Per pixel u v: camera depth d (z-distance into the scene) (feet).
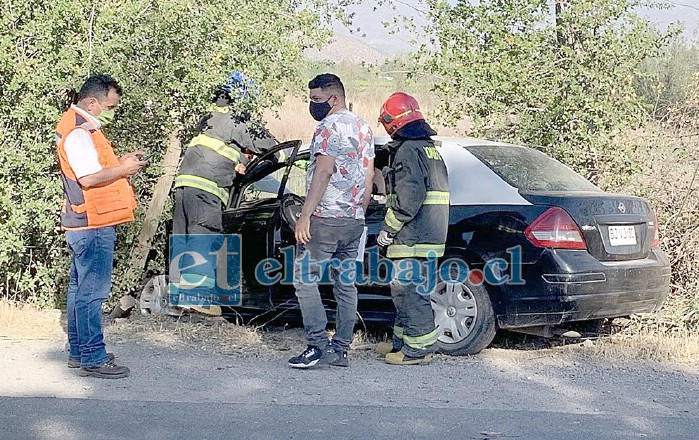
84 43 27.40
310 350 23.38
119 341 26.27
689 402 20.75
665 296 25.53
